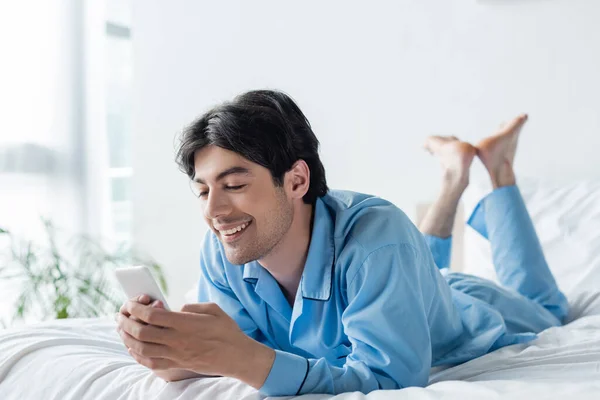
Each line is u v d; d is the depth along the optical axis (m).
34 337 1.17
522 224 1.73
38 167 2.50
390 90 2.38
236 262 1.01
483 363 1.17
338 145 2.47
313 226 1.09
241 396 0.94
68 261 2.54
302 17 2.47
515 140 1.77
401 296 1.03
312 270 1.08
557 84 2.17
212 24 2.59
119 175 2.87
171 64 2.65
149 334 0.87
